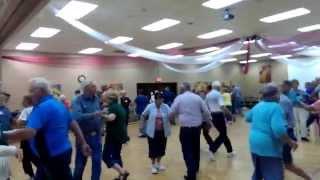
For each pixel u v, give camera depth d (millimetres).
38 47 12141
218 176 4992
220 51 11836
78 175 3902
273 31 10328
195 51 13234
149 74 16500
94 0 6512
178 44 12250
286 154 3912
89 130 4027
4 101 4457
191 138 4582
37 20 7797
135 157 6688
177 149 7305
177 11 7594
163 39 11117
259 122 3295
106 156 4609
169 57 11047
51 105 3014
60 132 3047
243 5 7289
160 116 5352
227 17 7598
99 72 15133
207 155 6508
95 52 14164
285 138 3115
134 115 14383
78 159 3951
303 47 11164
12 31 8141
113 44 10523
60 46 12070
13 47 12008
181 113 4617
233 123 11992
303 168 5242
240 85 21203
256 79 21141
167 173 5328
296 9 7746
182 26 9180
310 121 7727
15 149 2652
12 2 6102
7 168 2617
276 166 3229
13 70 12859
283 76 19594
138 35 10266
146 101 12156
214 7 7363
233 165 5648
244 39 11117
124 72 15805
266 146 3211
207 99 6160
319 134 7980
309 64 15242
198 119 4578
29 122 2945
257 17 8445
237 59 18250
